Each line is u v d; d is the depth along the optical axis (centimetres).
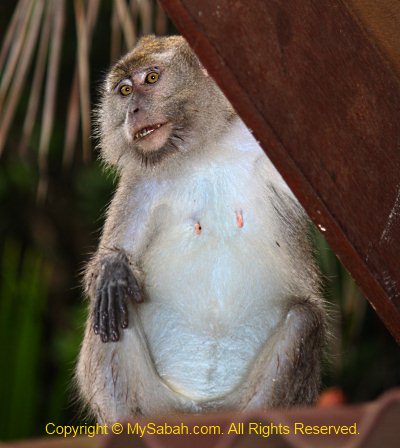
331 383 1856
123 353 1002
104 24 2086
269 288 1021
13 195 2155
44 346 1941
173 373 1034
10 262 1936
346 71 693
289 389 973
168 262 1031
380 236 688
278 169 664
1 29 2156
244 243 1019
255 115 643
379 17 701
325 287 1174
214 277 1020
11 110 1137
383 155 698
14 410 1423
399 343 714
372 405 399
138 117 1033
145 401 998
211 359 1027
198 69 1038
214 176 1031
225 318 1023
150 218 1052
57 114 2139
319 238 1303
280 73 660
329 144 676
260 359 995
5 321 1448
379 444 393
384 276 688
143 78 1057
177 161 1030
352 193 678
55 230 2186
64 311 2062
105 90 1131
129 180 1083
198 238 1023
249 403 971
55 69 1152
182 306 1031
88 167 2139
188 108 1030
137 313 1030
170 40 1096
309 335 989
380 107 704
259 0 657
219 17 633
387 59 715
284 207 1031
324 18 688
